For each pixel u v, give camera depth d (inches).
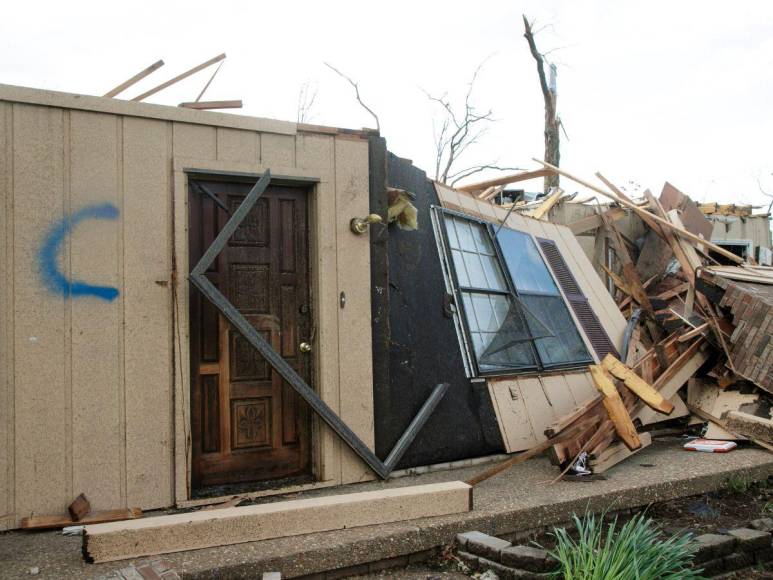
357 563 163.8
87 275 186.2
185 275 197.5
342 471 216.8
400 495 179.9
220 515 162.2
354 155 225.5
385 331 228.5
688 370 297.3
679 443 289.7
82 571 146.2
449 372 247.6
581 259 365.7
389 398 228.1
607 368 252.1
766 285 318.3
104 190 189.3
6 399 176.2
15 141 180.2
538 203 474.0
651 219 400.2
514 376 271.7
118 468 187.0
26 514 176.7
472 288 266.7
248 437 209.3
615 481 219.6
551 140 668.1
